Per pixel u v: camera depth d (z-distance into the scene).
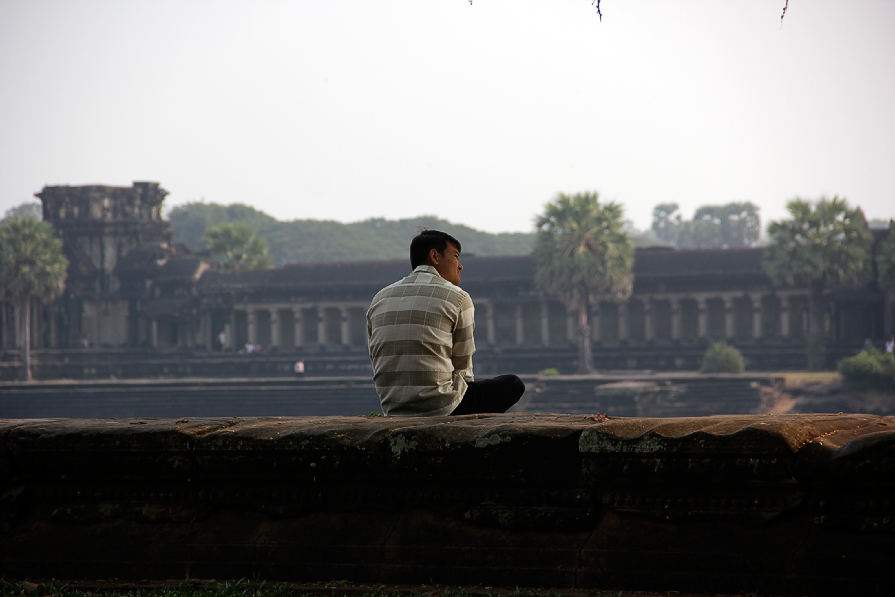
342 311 72.25
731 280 65.25
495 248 189.00
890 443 2.88
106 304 75.50
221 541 3.67
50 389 56.84
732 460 3.08
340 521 3.60
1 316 72.44
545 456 3.34
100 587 3.62
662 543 3.21
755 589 3.05
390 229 197.25
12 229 65.12
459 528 3.46
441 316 4.44
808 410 46.44
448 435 3.42
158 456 3.71
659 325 69.81
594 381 51.25
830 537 3.03
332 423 3.72
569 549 3.32
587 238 57.50
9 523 3.89
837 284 56.03
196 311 74.00
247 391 55.09
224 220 191.00
